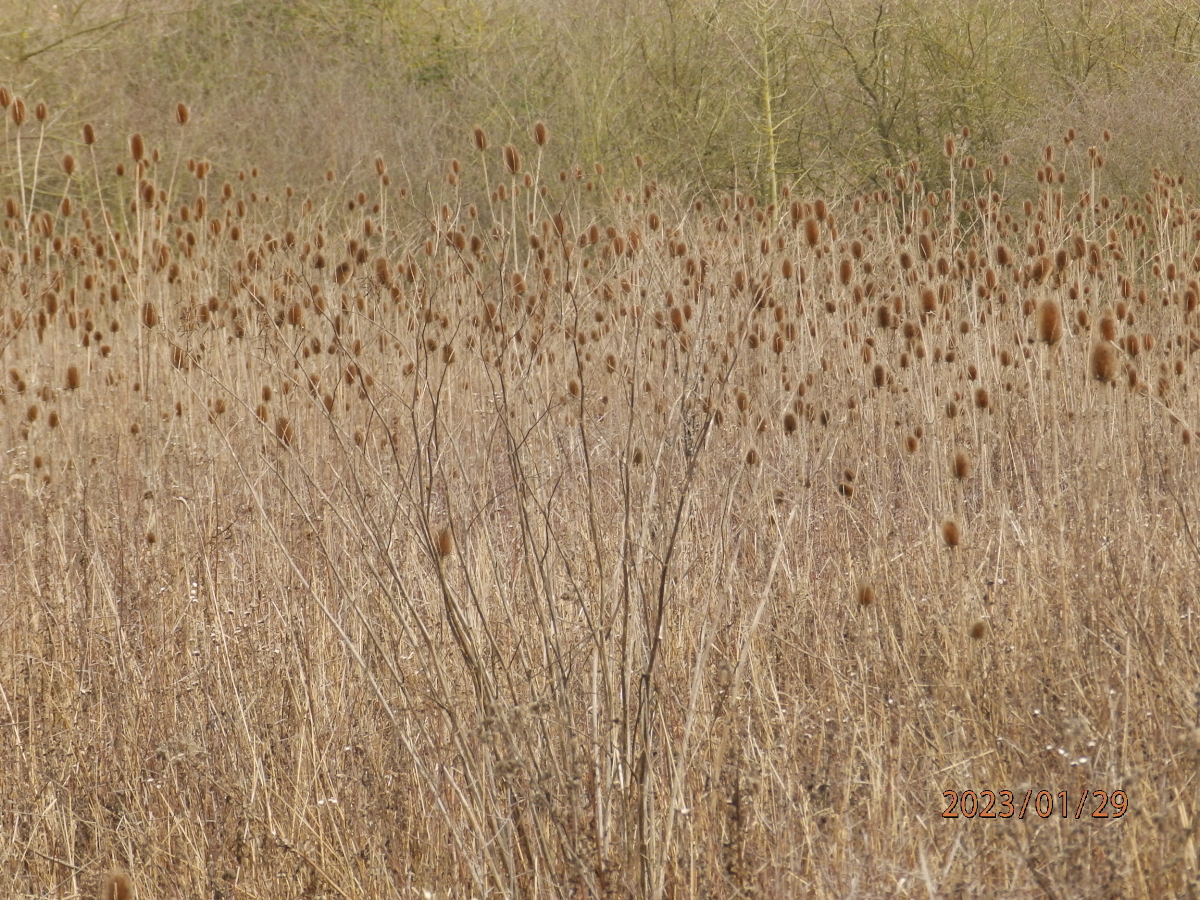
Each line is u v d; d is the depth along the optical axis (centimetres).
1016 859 923
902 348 2142
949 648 1301
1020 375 2105
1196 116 4541
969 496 1853
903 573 1492
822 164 5688
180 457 1931
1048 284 2095
